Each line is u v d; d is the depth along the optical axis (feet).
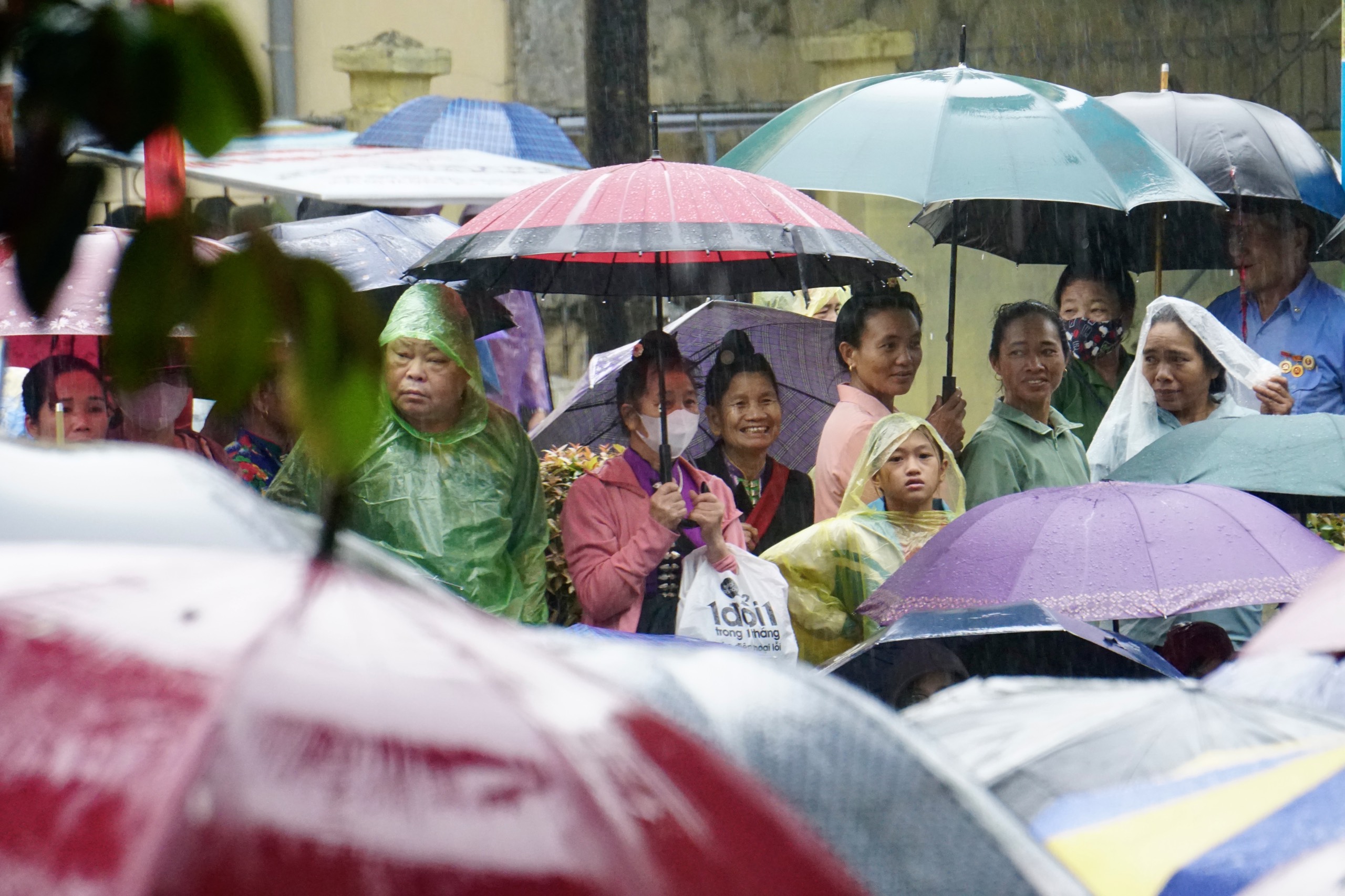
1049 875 9.36
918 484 42.39
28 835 4.07
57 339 39.47
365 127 103.50
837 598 42.39
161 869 4.01
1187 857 15.42
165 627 4.98
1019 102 49.44
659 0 102.63
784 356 57.26
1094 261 61.98
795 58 102.22
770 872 5.06
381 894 4.13
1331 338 59.77
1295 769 16.84
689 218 40.75
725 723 9.52
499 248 40.83
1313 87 96.32
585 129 105.81
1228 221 61.67
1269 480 39.29
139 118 3.85
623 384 43.09
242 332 4.06
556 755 4.77
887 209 97.30
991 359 49.85
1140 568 33.96
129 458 10.14
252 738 4.41
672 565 41.37
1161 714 19.53
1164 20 97.60
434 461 38.60
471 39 105.91
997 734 20.42
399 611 5.46
